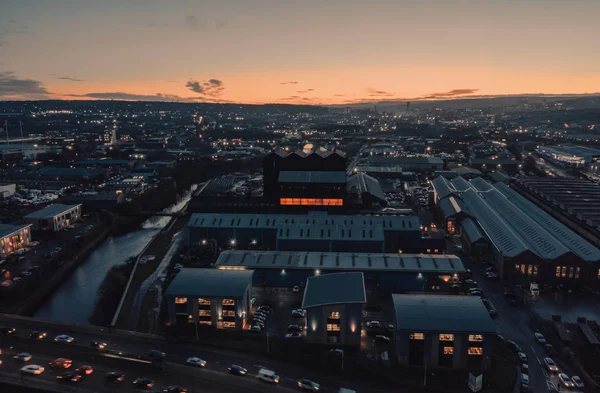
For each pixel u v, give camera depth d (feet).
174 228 475.72
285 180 464.24
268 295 292.40
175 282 262.47
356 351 227.20
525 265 316.40
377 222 389.60
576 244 342.44
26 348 224.74
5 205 552.41
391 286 298.15
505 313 269.64
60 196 607.78
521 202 499.51
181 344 231.30
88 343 231.50
